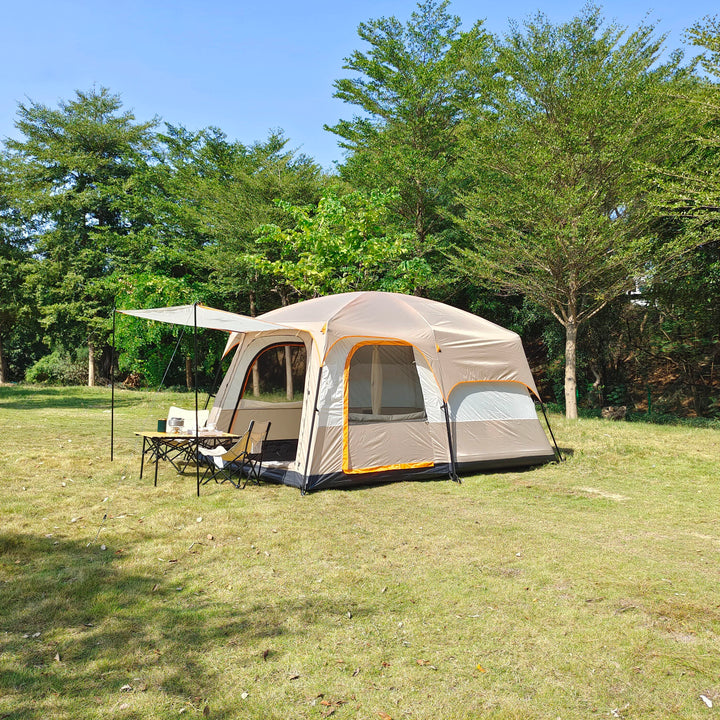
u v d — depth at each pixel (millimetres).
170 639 3527
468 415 8391
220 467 7844
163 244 23406
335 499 6816
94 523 5684
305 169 20312
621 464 9109
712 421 15203
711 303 16094
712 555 5094
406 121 19031
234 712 2861
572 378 15562
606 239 14023
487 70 16594
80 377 27266
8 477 7414
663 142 14367
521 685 3121
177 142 24109
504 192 15117
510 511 6465
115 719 2781
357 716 2848
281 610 3941
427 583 4418
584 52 14688
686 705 2961
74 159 25047
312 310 8594
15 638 3486
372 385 7828
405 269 15539
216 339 23578
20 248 23719
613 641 3582
